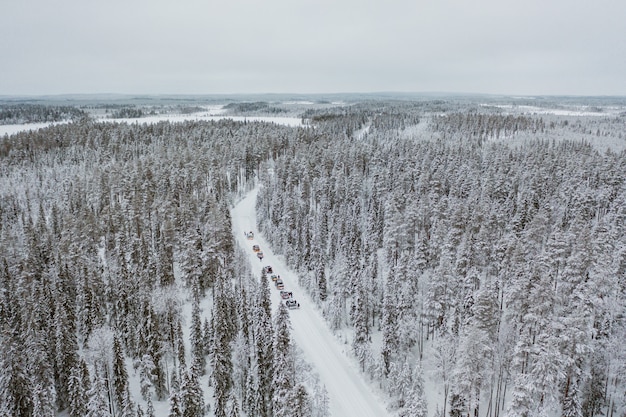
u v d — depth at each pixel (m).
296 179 142.25
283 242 108.81
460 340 52.88
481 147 198.12
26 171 175.38
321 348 72.81
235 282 91.38
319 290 86.62
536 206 108.50
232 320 73.44
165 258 86.69
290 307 85.38
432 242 82.56
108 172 145.88
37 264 90.19
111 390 60.19
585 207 99.31
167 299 76.50
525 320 54.59
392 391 58.47
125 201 122.31
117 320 75.81
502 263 73.19
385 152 162.62
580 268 64.69
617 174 120.00
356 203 118.44
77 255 89.31
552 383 45.34
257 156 176.00
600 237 73.69
